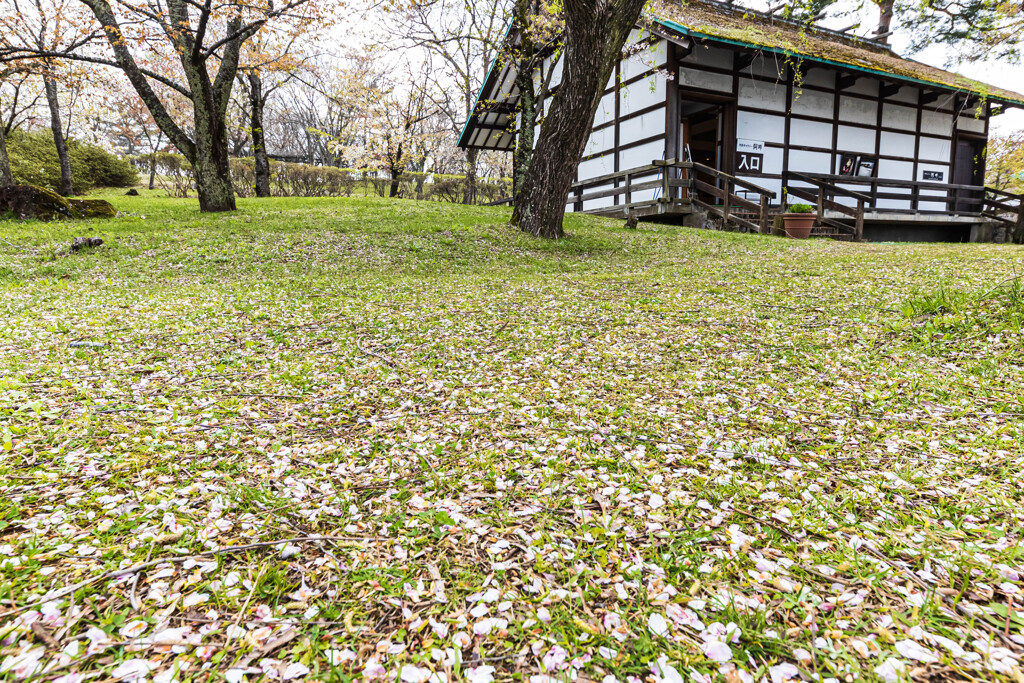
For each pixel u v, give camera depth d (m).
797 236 15.13
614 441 3.18
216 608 1.71
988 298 5.35
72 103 31.67
